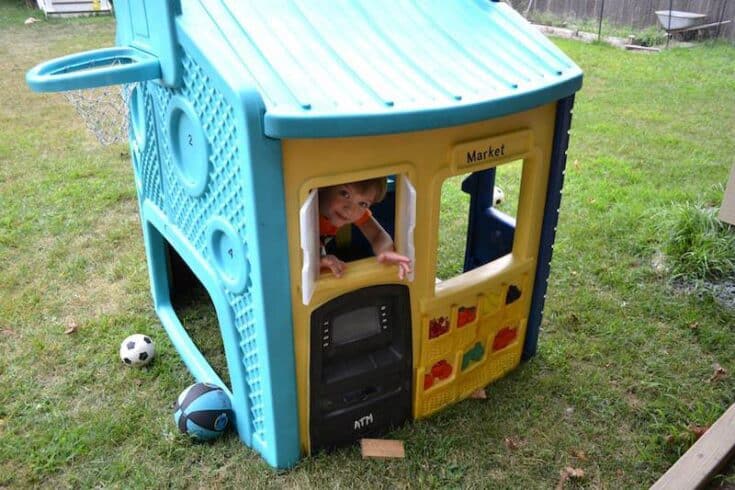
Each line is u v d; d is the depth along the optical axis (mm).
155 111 2525
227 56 1910
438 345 2459
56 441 2461
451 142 2102
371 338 2309
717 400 2711
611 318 3273
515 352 2846
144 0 2180
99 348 3014
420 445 2447
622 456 2422
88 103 3211
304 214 1886
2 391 2727
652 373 2879
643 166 5344
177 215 2613
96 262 3795
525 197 2520
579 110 6930
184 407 2441
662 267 3719
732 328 3189
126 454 2404
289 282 2029
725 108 7004
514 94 2055
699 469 2205
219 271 2270
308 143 1858
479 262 3562
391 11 2424
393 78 2039
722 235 3830
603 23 11867
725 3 10695
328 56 2072
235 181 1960
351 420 2393
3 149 5586
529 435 2516
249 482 2291
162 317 3197
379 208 3258
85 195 4656
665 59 9359
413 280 2264
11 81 7910
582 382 2807
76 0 12875
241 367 2318
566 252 3898
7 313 3273
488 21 2555
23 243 3975
